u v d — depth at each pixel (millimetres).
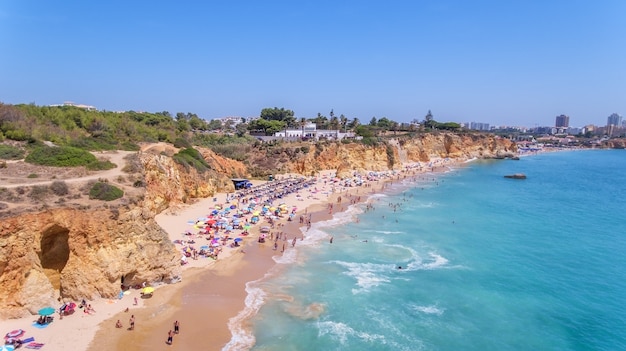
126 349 32969
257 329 37938
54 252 39781
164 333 35906
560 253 63656
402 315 42219
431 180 142375
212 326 37719
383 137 189625
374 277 51406
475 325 41000
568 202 108125
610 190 130625
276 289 46500
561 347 37750
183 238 59594
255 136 176750
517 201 107625
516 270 55875
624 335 40031
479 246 65875
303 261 55719
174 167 79062
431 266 56094
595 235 74375
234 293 44719
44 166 56531
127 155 69000
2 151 60156
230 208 79375
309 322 39875
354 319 40906
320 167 138375
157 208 68812
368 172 144750
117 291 40906
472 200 106750
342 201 97625
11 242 35438
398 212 88750
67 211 39594
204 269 50156
